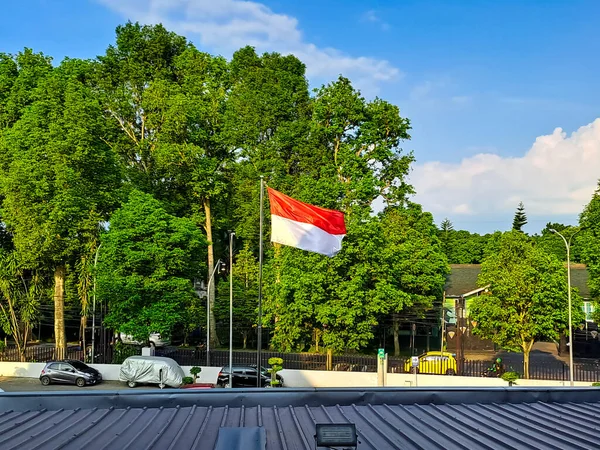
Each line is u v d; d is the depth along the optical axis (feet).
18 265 140.67
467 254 317.01
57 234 134.31
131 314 128.77
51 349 148.36
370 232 121.70
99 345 151.43
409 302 131.85
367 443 30.58
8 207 134.00
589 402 41.34
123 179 163.43
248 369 114.52
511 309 116.57
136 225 132.36
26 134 137.28
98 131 142.92
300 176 182.70
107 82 188.55
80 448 29.25
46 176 132.77
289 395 39.55
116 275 128.47
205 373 123.03
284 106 205.67
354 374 116.78
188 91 181.37
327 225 78.64
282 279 128.67
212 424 34.37
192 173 166.71
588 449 29.50
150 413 37.09
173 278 131.44
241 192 192.75
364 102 173.47
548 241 281.74
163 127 164.04
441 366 119.14
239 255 185.57
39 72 158.92
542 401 41.14
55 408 37.68
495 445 30.14
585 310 180.04
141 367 115.34
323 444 27.27
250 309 169.78
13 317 139.85
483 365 126.93
